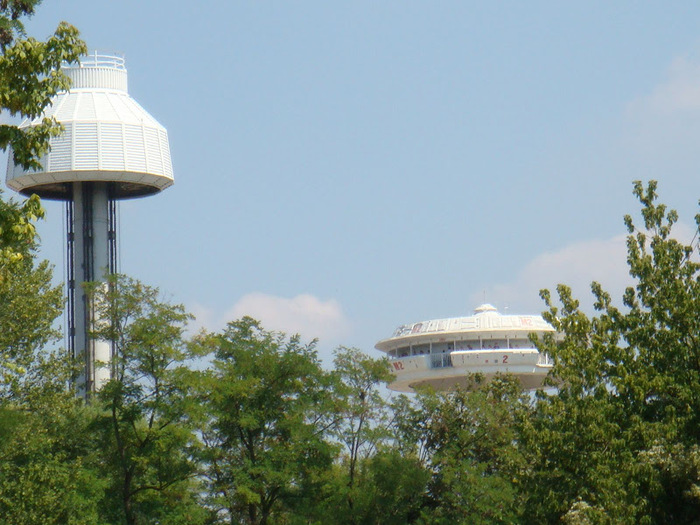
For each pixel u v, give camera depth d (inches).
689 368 6407.5
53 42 4402.1
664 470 5974.4
